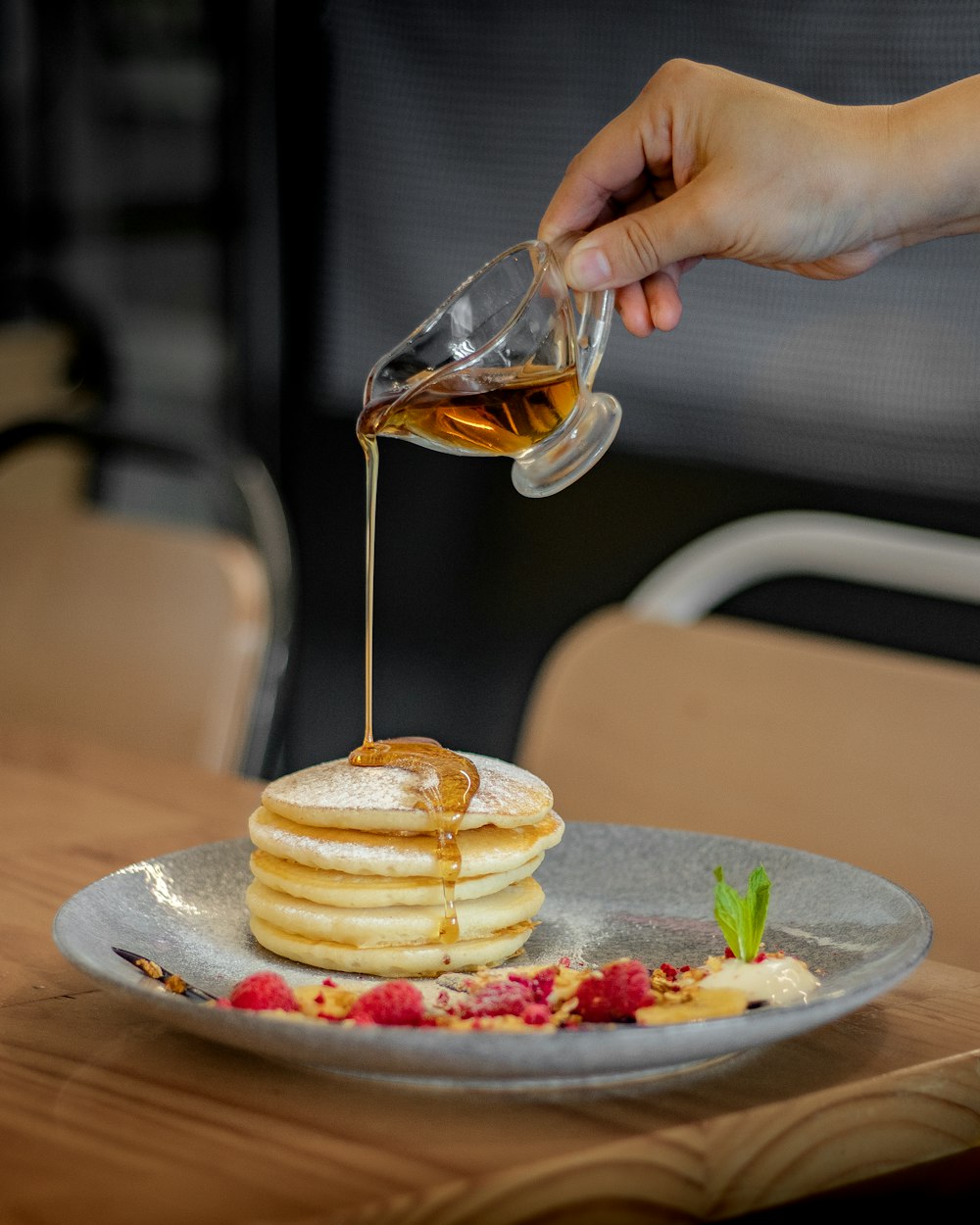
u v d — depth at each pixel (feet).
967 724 4.36
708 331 8.87
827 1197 2.59
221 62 10.82
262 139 10.71
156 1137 2.34
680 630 4.96
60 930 2.87
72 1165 2.24
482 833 3.27
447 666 10.23
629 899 3.54
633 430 9.21
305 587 10.84
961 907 4.22
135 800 4.37
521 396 3.49
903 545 6.43
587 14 9.08
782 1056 2.68
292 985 3.05
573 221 4.16
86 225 11.89
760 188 3.78
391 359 3.50
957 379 8.11
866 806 4.46
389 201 10.17
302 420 10.83
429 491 10.14
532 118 9.48
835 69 8.19
